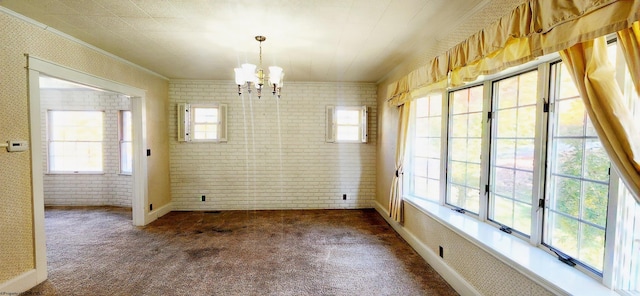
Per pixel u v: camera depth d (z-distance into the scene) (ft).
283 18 7.62
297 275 8.62
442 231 8.57
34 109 7.73
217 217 14.76
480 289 6.78
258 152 16.16
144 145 13.30
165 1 6.70
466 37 7.39
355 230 12.80
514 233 7.00
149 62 12.12
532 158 6.59
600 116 4.06
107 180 16.98
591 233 5.24
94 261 9.45
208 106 15.81
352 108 16.28
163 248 10.61
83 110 16.83
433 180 10.72
